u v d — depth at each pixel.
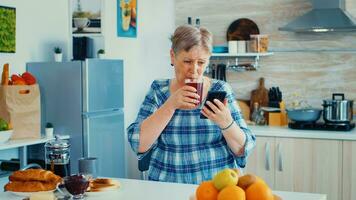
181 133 2.21
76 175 1.95
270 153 4.62
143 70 5.25
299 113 4.65
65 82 4.01
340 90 5.01
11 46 3.95
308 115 4.62
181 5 5.66
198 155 2.21
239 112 2.25
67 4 4.53
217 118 2.07
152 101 2.32
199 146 2.21
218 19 5.46
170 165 2.23
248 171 4.71
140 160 2.33
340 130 4.52
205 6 5.53
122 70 4.37
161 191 2.06
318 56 5.07
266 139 4.62
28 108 3.71
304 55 5.12
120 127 4.36
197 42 2.06
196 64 2.10
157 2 5.43
